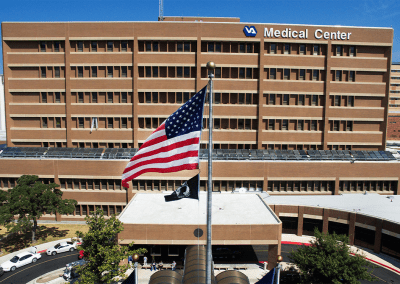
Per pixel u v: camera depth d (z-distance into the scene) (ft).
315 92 144.77
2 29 138.92
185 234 92.63
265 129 146.20
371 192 143.54
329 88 144.97
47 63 141.08
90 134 143.54
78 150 140.36
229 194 124.98
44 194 107.65
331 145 149.28
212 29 138.51
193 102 45.55
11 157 135.85
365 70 145.69
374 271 95.09
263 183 136.87
